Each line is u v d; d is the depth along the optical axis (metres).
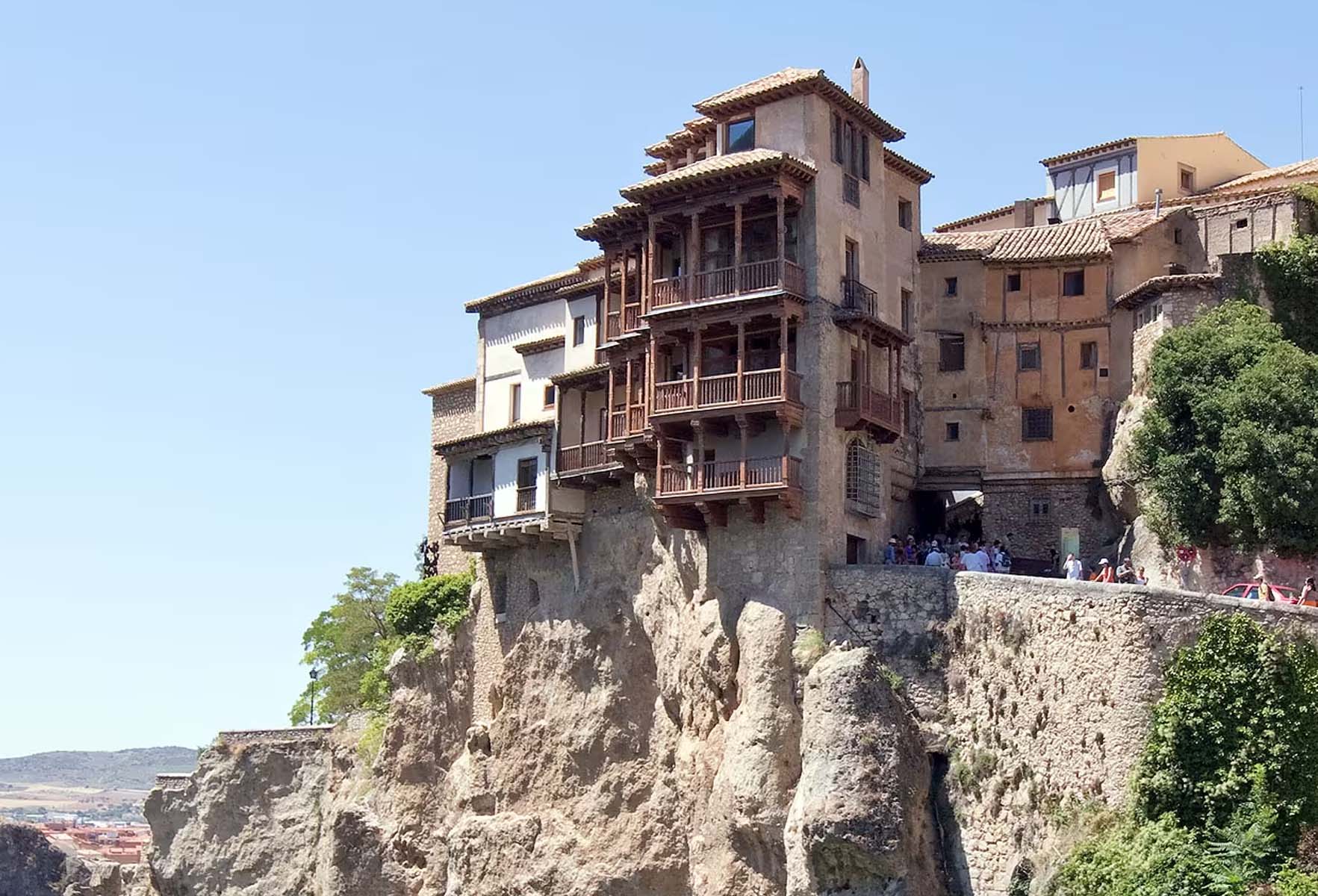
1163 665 59.91
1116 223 83.81
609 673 80.69
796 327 73.88
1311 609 58.50
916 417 83.06
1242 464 68.62
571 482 82.88
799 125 75.50
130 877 120.94
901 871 63.50
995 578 67.25
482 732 86.88
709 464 73.81
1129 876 56.38
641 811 77.69
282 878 103.06
